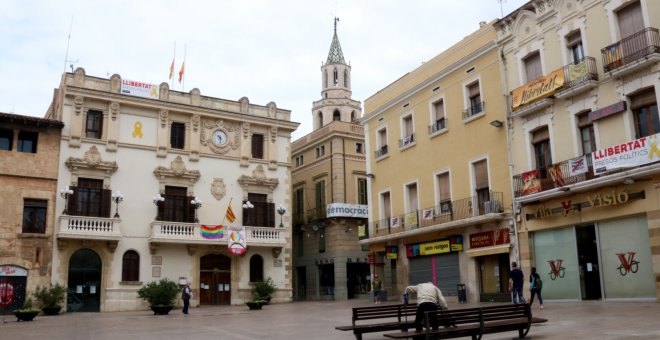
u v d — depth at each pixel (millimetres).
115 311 30953
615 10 21484
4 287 28484
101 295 30969
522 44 25641
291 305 33281
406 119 33938
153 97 34781
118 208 32375
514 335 12867
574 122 22766
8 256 28812
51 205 30438
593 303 20141
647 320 13688
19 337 16234
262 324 19188
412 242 31688
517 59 25891
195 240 33688
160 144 34469
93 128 32938
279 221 37750
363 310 13195
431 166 31094
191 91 36250
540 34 24688
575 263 22406
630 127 20516
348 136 43750
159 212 33406
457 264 28578
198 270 34219
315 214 43906
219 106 37156
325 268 42812
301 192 46906
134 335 16391
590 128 22375
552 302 22312
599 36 21969
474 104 28750
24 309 24500
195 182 35188
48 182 30625
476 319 11477
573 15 23125
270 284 34875
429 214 30484
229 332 16641
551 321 15117
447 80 30453
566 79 22922
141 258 32562
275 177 38312
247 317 23250
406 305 12906
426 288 11922
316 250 43781
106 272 31281
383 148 35281
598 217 21359
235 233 34875
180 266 33656
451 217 28984
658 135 18844
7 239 28953
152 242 32500
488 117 27453
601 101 21703
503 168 26250
